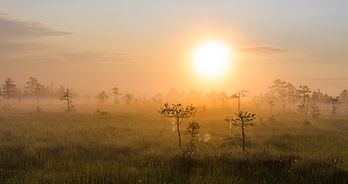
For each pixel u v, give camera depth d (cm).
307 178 740
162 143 1471
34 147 1247
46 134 1741
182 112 1353
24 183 689
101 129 2016
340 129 2339
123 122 2644
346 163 933
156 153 1142
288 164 904
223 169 850
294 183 694
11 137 1584
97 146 1335
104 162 952
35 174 772
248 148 1317
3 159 1023
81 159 1040
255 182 709
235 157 1022
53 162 981
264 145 1428
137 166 914
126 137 1691
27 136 1597
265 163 927
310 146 1402
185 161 969
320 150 1275
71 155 1117
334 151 1238
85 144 1366
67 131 1881
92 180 686
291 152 1190
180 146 1309
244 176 778
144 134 1841
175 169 873
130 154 1175
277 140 1593
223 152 1150
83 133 1817
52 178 709
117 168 832
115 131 1942
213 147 1371
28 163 990
